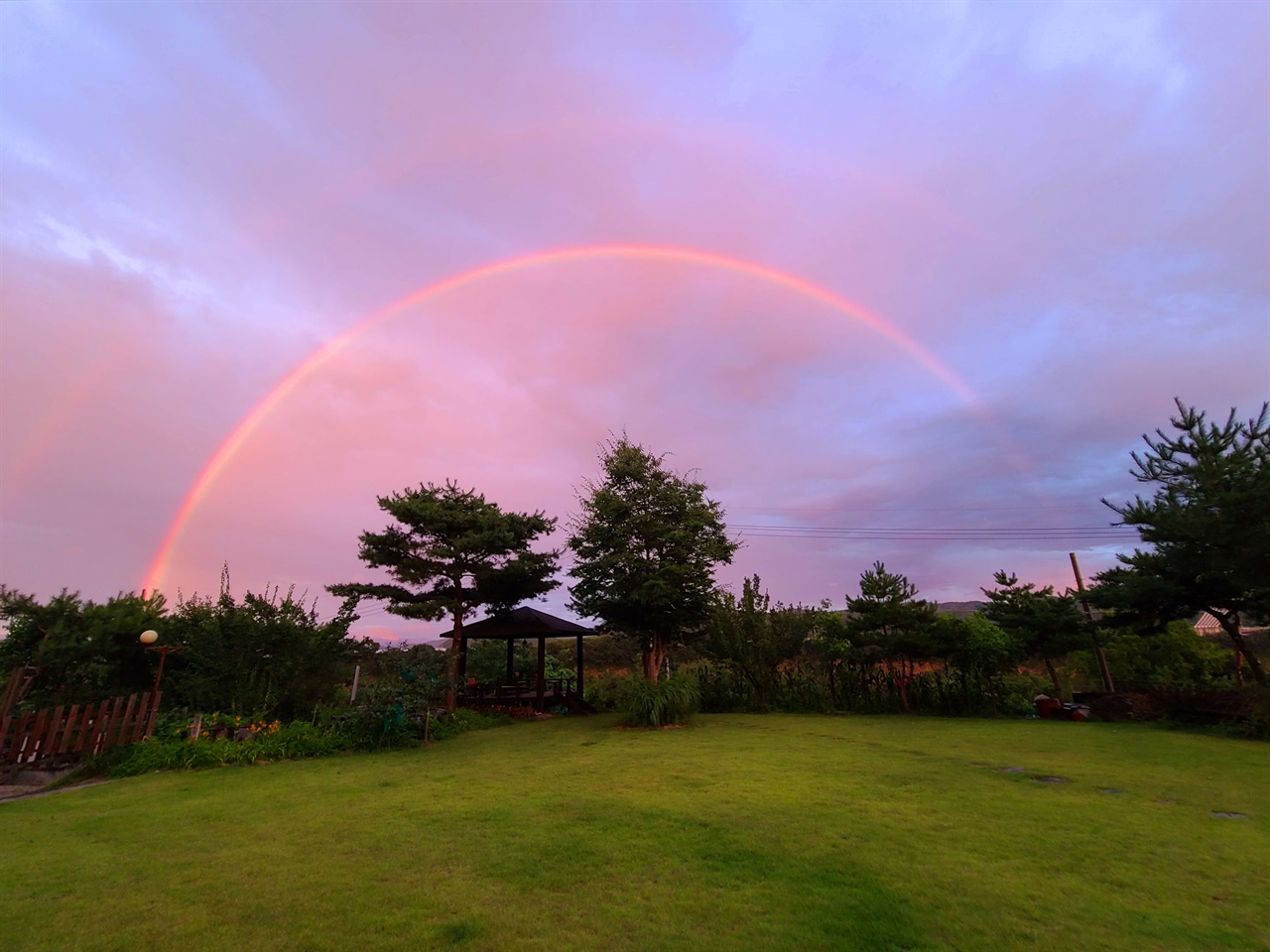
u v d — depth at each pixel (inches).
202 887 194.1
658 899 175.8
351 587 772.0
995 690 746.2
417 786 347.6
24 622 540.1
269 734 493.7
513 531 838.5
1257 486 503.8
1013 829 239.1
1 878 207.3
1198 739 498.9
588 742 528.7
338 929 161.2
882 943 148.3
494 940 153.5
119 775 420.5
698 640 826.8
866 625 770.8
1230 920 159.3
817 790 309.0
